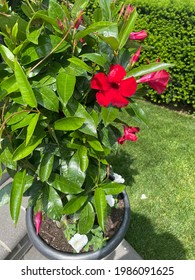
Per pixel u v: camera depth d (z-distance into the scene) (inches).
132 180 33.9
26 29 13.8
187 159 36.4
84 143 17.2
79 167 17.3
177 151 37.4
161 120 42.6
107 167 19.6
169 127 41.1
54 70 14.7
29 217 22.3
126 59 16.2
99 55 15.0
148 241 28.7
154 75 15.4
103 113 15.0
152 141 38.7
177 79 42.6
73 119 14.6
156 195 32.6
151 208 31.4
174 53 41.6
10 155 15.9
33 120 13.6
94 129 15.1
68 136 17.2
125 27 15.4
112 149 17.8
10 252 25.2
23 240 26.1
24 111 14.0
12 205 15.1
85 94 16.1
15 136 16.1
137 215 30.7
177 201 32.0
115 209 23.3
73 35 14.6
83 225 18.3
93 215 18.6
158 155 36.8
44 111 15.3
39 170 16.4
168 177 34.3
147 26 42.3
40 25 15.4
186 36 40.4
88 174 18.6
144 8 42.6
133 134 18.3
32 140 14.9
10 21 14.7
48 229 22.6
